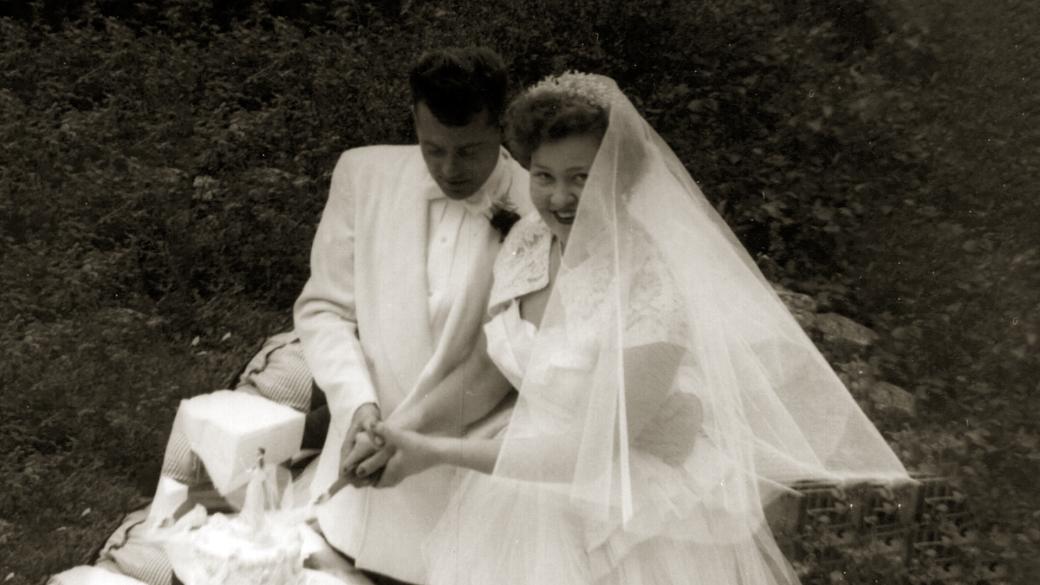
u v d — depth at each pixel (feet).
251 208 11.98
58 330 11.00
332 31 12.39
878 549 11.27
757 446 7.44
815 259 14.55
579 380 6.83
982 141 15.89
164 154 12.06
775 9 15.14
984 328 14.26
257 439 8.59
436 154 7.41
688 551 7.22
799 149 14.98
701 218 7.22
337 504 8.30
